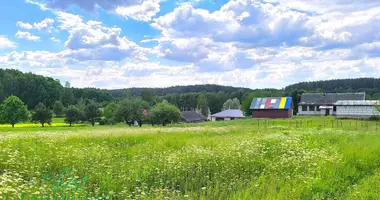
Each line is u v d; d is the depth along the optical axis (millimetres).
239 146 14000
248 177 10133
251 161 11602
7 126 83312
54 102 124688
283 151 14000
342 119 64188
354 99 87375
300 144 16203
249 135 21359
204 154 12023
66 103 132125
